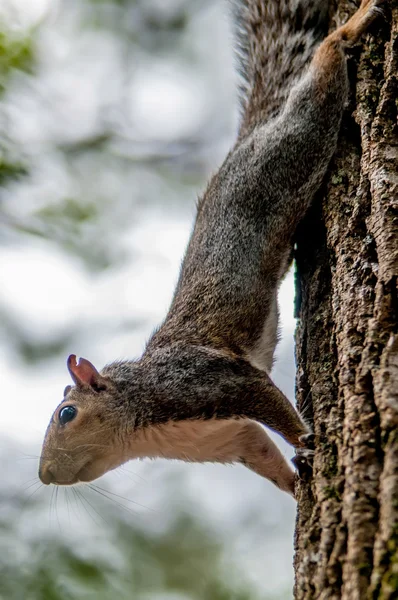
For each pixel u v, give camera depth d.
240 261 9.64
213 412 9.10
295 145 9.28
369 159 7.35
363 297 6.50
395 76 7.76
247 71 11.32
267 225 9.52
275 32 11.06
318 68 9.17
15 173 12.34
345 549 5.21
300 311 8.30
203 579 12.37
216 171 10.57
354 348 6.23
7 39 12.86
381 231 6.62
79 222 13.47
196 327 9.66
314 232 8.67
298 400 7.40
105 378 9.82
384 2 8.92
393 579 4.64
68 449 9.57
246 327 9.56
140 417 9.48
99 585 10.28
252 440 9.29
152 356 9.73
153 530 12.80
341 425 6.12
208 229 10.00
